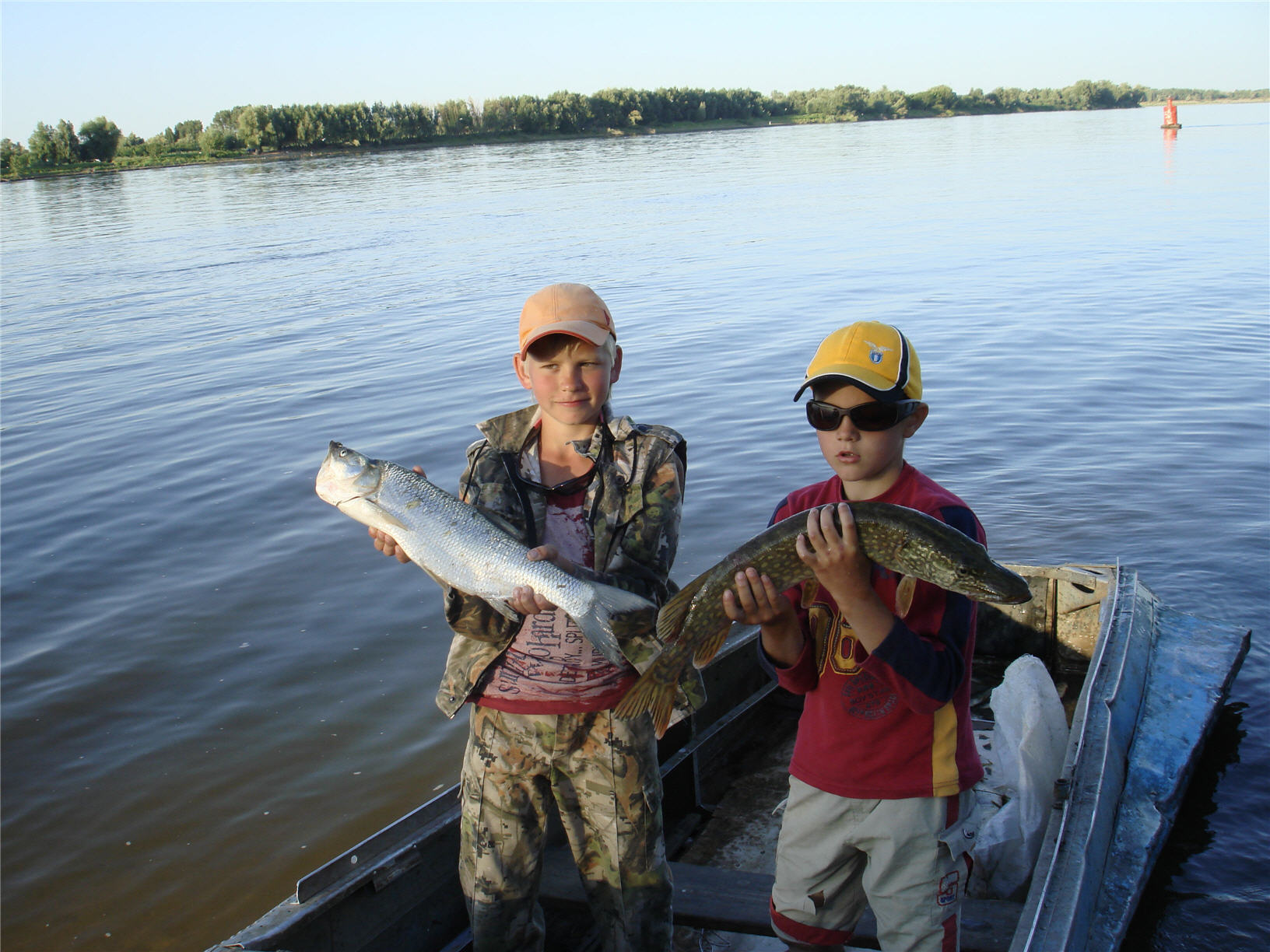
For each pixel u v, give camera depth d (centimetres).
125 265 2878
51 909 490
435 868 334
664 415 1194
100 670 691
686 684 286
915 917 247
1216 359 1298
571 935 353
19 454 1163
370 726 627
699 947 358
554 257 2602
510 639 273
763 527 870
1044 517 849
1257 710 560
